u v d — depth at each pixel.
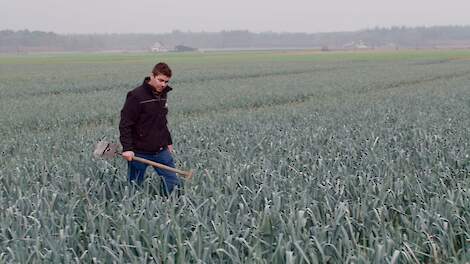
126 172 11.03
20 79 60.59
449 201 7.54
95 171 11.11
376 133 15.52
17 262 6.32
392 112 22.22
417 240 6.85
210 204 8.22
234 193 8.47
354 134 15.98
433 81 48.44
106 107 29.55
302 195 8.12
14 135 21.17
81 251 7.06
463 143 13.19
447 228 7.12
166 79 9.31
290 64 90.94
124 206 8.05
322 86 42.25
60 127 22.77
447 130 15.62
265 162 11.00
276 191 8.64
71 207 8.17
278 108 27.80
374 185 8.76
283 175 10.66
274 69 74.38
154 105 9.59
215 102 31.47
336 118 20.86
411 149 13.19
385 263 6.15
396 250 5.96
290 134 15.70
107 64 102.75
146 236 6.94
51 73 73.44
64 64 105.50
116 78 59.19
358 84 44.00
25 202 8.65
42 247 6.93
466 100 27.77
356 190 8.91
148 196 9.05
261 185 8.80
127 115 9.51
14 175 11.03
